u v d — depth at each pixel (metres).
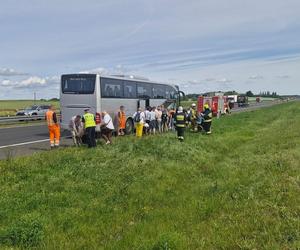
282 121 39.22
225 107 58.97
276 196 9.21
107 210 9.12
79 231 7.75
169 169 13.77
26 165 12.99
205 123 25.52
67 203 9.42
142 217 8.77
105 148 17.22
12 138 25.33
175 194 10.91
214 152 19.17
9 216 8.26
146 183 11.69
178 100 34.66
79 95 23.64
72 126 19.31
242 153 18.41
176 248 6.50
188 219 8.35
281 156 15.09
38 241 7.11
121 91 25.80
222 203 9.34
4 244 6.98
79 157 14.73
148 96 29.36
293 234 6.71
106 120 19.30
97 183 11.28
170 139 20.84
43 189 10.37
